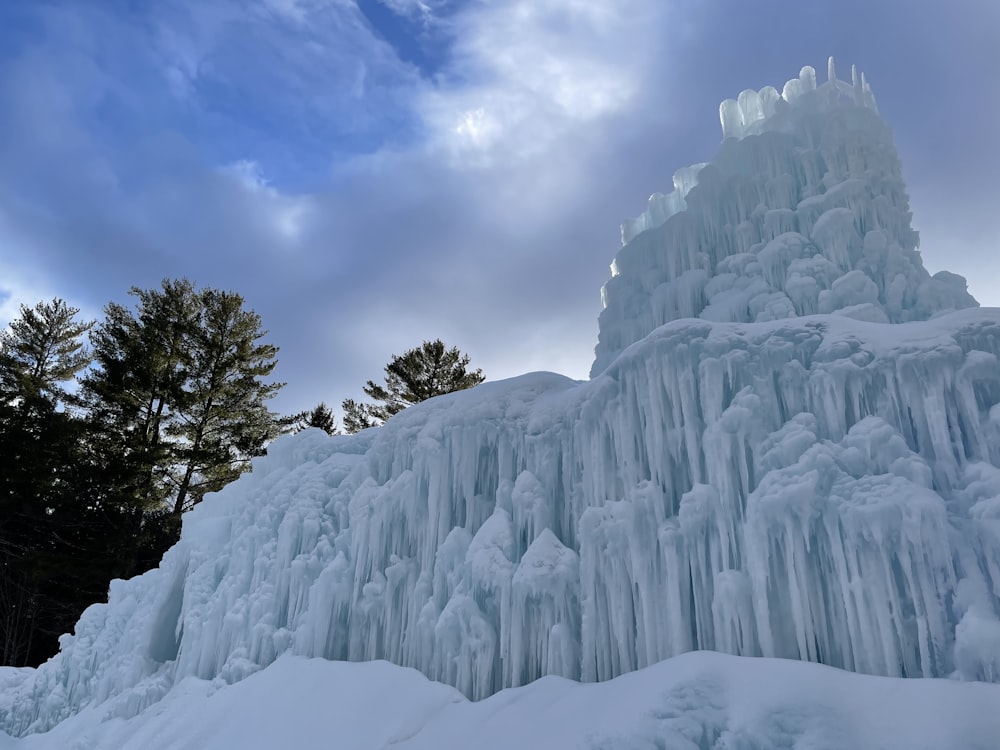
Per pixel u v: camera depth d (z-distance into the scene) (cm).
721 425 706
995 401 628
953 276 968
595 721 601
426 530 988
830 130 1052
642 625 720
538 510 873
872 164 1026
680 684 577
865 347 691
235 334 3136
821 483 632
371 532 1036
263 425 3072
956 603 544
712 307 1005
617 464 822
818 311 917
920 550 563
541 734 630
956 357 639
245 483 1503
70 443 2662
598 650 741
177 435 2936
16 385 3009
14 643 2430
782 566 640
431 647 885
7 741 1374
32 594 2480
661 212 1309
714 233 1109
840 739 481
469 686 816
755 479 689
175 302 3116
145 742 991
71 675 1453
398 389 3381
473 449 987
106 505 2602
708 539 696
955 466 610
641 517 748
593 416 852
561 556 807
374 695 850
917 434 648
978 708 462
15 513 2472
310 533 1130
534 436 942
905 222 1020
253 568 1193
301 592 1079
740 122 1267
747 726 516
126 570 2528
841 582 598
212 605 1181
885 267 940
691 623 700
